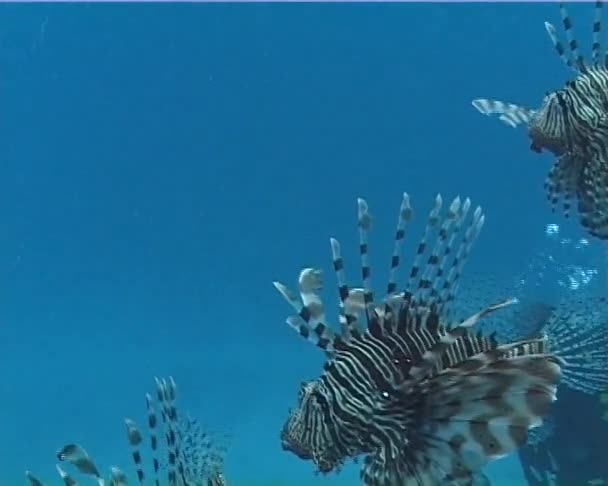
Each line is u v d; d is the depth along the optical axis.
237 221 11.70
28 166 12.34
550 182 4.01
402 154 11.05
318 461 2.70
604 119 3.77
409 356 2.65
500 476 5.62
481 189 10.57
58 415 10.23
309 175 11.53
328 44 11.35
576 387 3.08
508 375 2.52
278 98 11.69
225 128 11.91
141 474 2.47
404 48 11.00
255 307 11.06
